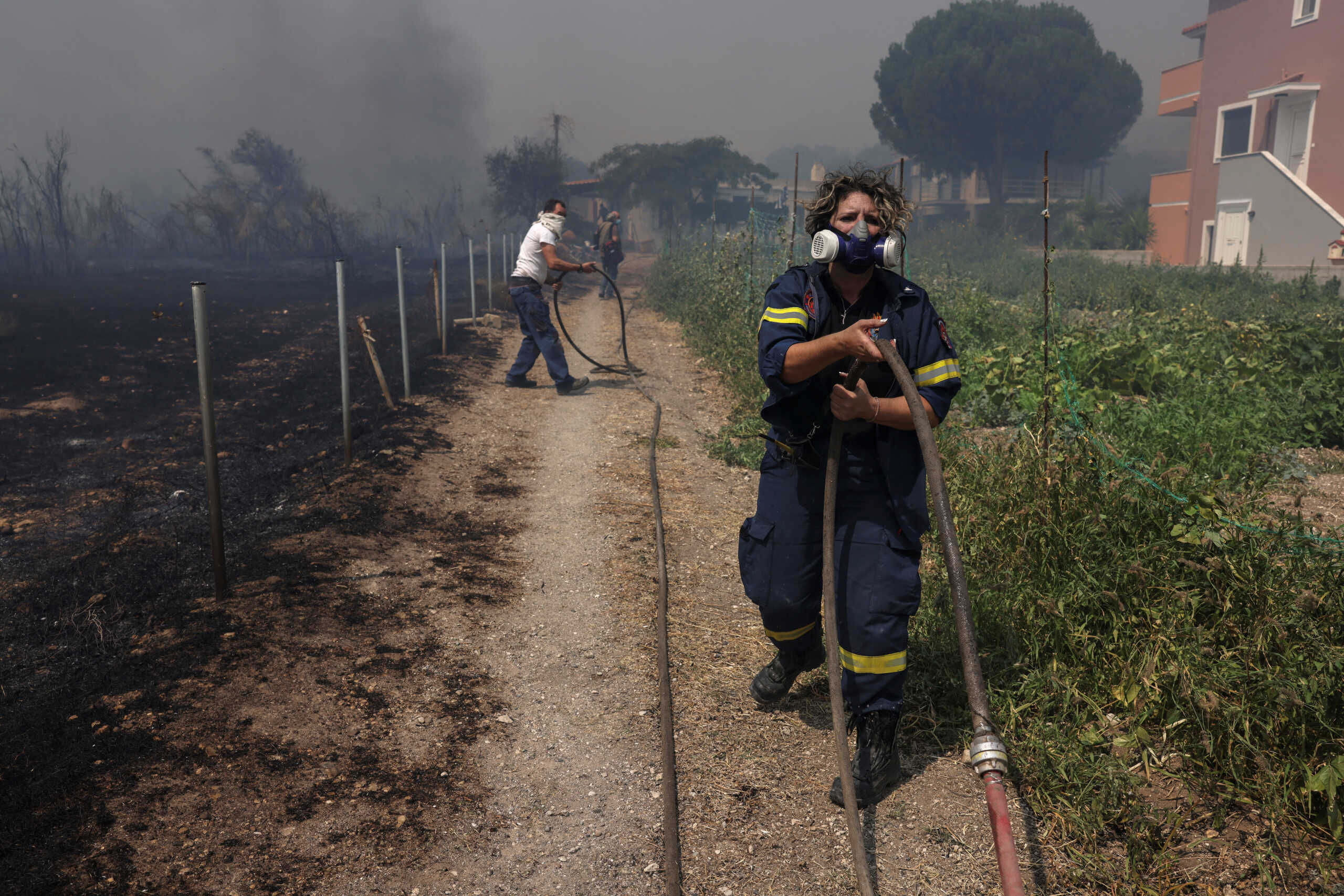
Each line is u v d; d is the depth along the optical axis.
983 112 42.41
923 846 2.37
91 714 2.81
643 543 4.58
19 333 11.20
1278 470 5.58
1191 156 28.94
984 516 4.02
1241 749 2.53
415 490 5.23
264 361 10.23
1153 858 2.27
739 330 10.44
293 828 2.36
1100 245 31.75
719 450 6.34
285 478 5.66
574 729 2.90
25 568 4.23
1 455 6.24
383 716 2.91
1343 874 2.19
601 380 9.13
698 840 2.39
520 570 4.25
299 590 3.75
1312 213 22.55
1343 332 8.36
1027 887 2.22
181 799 2.43
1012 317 11.32
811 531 2.56
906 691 3.02
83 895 2.07
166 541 4.46
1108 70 42.97
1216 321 10.78
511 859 2.31
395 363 9.37
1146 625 2.98
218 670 3.09
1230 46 26.11
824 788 2.62
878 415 2.30
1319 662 2.63
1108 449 3.90
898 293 2.37
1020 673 3.00
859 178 2.37
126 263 27.91
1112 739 2.73
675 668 3.30
